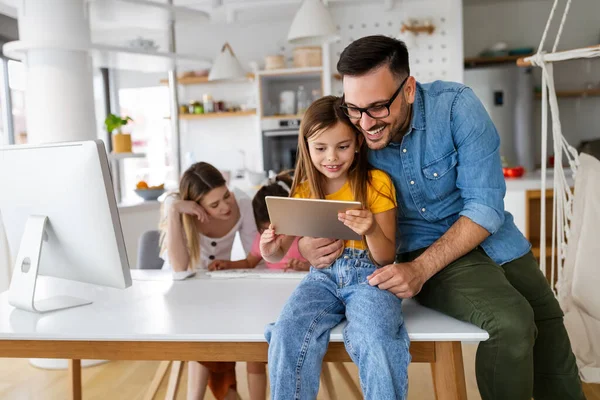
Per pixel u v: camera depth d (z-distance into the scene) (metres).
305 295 1.39
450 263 1.52
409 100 1.48
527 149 5.36
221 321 1.39
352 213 1.33
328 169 1.52
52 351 1.39
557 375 1.73
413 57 5.80
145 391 2.73
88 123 3.36
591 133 5.84
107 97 7.00
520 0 5.94
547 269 4.25
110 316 1.48
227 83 6.97
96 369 3.05
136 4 3.38
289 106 6.39
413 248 1.67
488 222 1.48
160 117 7.23
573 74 5.84
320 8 3.94
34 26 3.17
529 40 5.98
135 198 7.27
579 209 2.17
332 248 1.49
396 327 1.26
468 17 6.09
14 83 5.09
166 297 1.67
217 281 1.88
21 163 1.60
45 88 3.24
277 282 1.83
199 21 3.97
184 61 3.92
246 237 2.71
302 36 3.98
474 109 1.51
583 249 2.14
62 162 1.50
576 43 5.86
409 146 1.55
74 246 1.57
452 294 1.41
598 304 2.08
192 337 1.29
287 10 6.17
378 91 1.38
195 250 2.46
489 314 1.31
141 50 3.56
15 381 2.94
